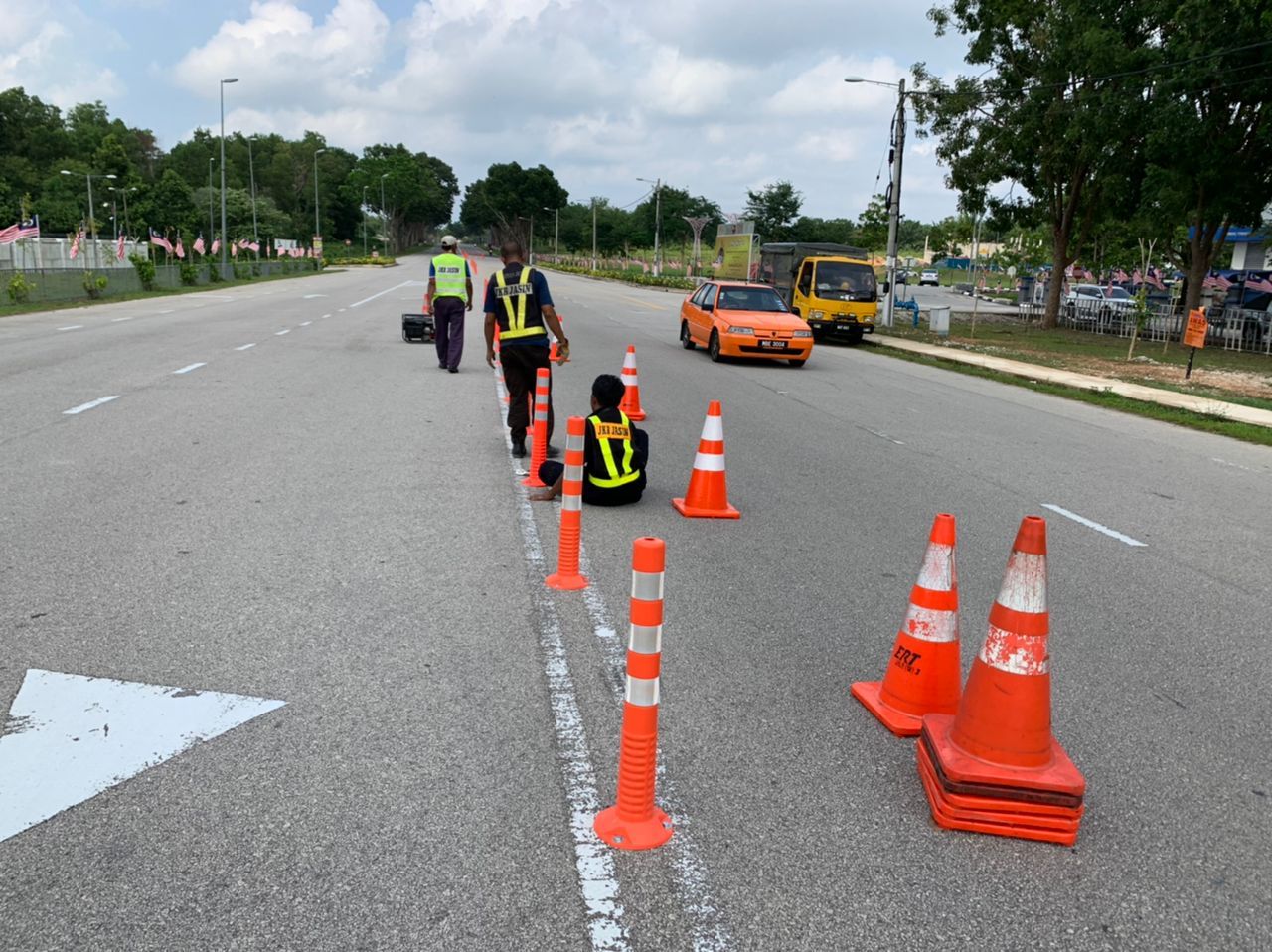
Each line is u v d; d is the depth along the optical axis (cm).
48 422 980
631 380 1159
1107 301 3600
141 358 1557
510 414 887
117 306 2936
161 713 381
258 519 657
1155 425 1363
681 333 2256
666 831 316
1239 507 842
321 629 470
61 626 460
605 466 729
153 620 472
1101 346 2739
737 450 1009
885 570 606
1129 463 1039
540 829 315
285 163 14812
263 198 12225
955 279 8031
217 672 418
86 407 1075
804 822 328
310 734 370
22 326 2125
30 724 368
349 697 401
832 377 1797
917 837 322
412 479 790
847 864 305
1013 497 841
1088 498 852
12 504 672
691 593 550
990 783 321
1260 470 1034
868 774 361
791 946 267
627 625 494
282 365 1533
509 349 867
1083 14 2692
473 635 471
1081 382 1831
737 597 546
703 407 1304
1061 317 3841
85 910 271
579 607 516
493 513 696
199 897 277
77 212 9512
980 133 3152
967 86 3130
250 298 3572
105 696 392
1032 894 294
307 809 321
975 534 709
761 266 3328
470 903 279
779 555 633
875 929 275
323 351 1759
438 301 1502
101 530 618
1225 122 2502
